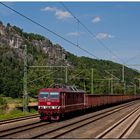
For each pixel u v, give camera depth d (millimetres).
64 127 27375
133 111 51188
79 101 41469
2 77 146875
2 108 49344
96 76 120562
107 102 63969
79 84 112188
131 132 24984
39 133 22875
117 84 129125
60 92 33312
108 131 24781
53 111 32938
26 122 31172
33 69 100250
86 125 29484
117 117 39125
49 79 97375
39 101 33469
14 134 22172
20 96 137875
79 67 121062
